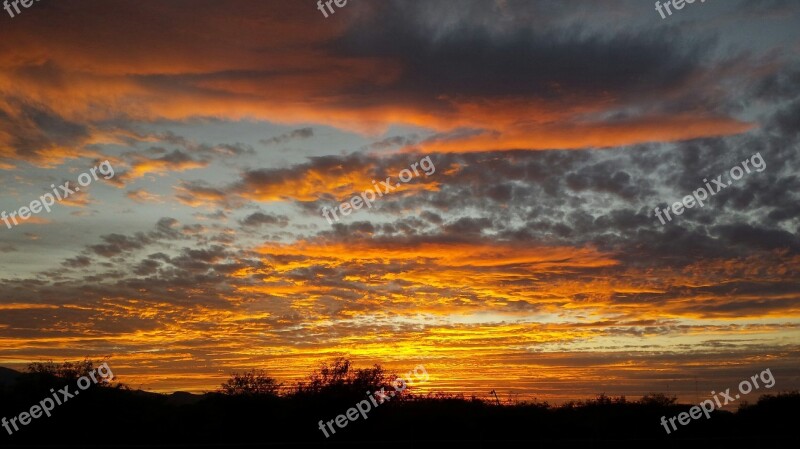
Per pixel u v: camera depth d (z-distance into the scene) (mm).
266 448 26594
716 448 30609
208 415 31641
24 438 28047
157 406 32094
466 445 28984
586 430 34656
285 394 33438
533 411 35844
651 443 30328
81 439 28438
